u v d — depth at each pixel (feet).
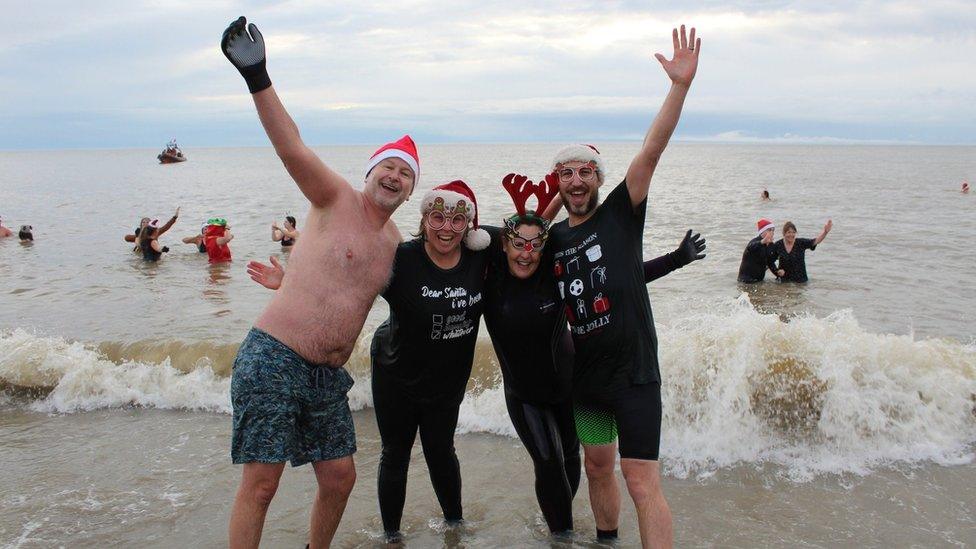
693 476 16.88
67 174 249.34
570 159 12.32
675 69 12.05
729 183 139.54
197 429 20.51
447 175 174.60
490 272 12.93
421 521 14.92
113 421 21.29
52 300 37.93
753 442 18.25
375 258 12.04
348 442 12.40
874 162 310.24
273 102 10.99
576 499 15.69
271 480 11.55
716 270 43.62
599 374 12.24
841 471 16.83
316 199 11.81
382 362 13.03
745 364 19.33
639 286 12.25
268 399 11.25
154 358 25.00
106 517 15.29
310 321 11.52
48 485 16.89
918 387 18.88
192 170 272.72
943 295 36.04
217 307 35.65
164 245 57.93
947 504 15.10
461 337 12.69
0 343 25.09
